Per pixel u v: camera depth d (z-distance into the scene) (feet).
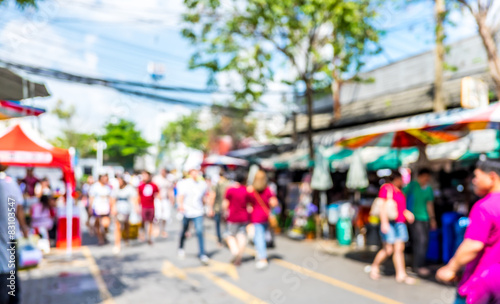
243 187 23.04
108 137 122.21
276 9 30.12
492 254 7.84
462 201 27.61
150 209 30.35
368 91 47.55
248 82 33.65
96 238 33.99
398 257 19.27
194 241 32.12
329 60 33.78
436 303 15.72
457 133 22.11
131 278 19.93
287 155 47.32
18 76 14.42
